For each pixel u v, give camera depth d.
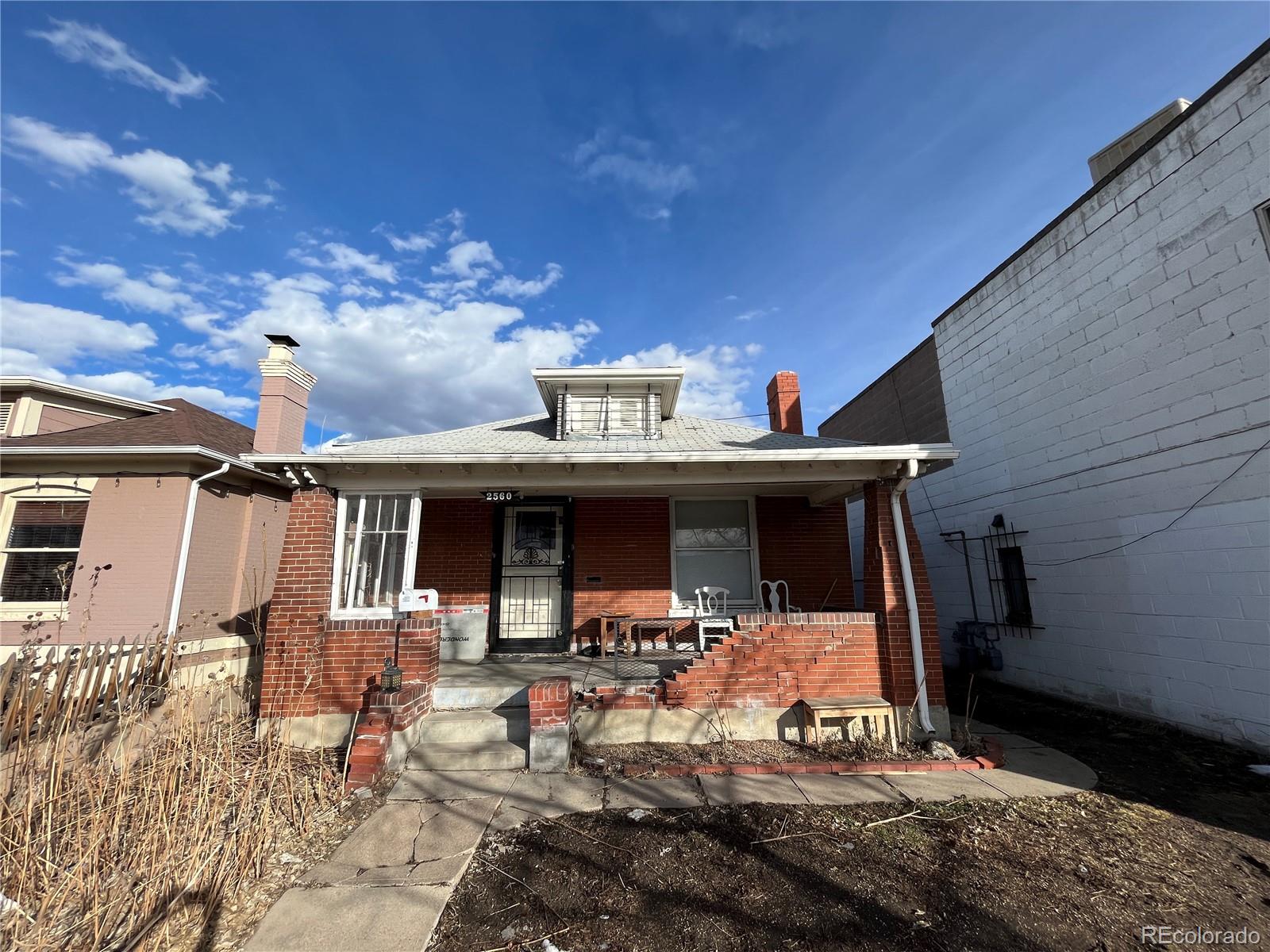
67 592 8.01
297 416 9.35
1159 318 6.67
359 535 6.67
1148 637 6.81
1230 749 5.80
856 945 2.87
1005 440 9.31
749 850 3.80
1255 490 5.65
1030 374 8.77
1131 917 3.07
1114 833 4.02
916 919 3.05
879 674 6.21
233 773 4.33
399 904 3.27
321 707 6.02
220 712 5.27
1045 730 6.73
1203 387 6.16
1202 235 6.16
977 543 9.96
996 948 2.83
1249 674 5.71
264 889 3.44
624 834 4.05
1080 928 2.97
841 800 4.57
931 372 11.45
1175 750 5.82
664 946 2.89
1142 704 6.87
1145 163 6.84
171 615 7.97
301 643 6.06
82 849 3.35
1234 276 5.83
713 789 4.80
